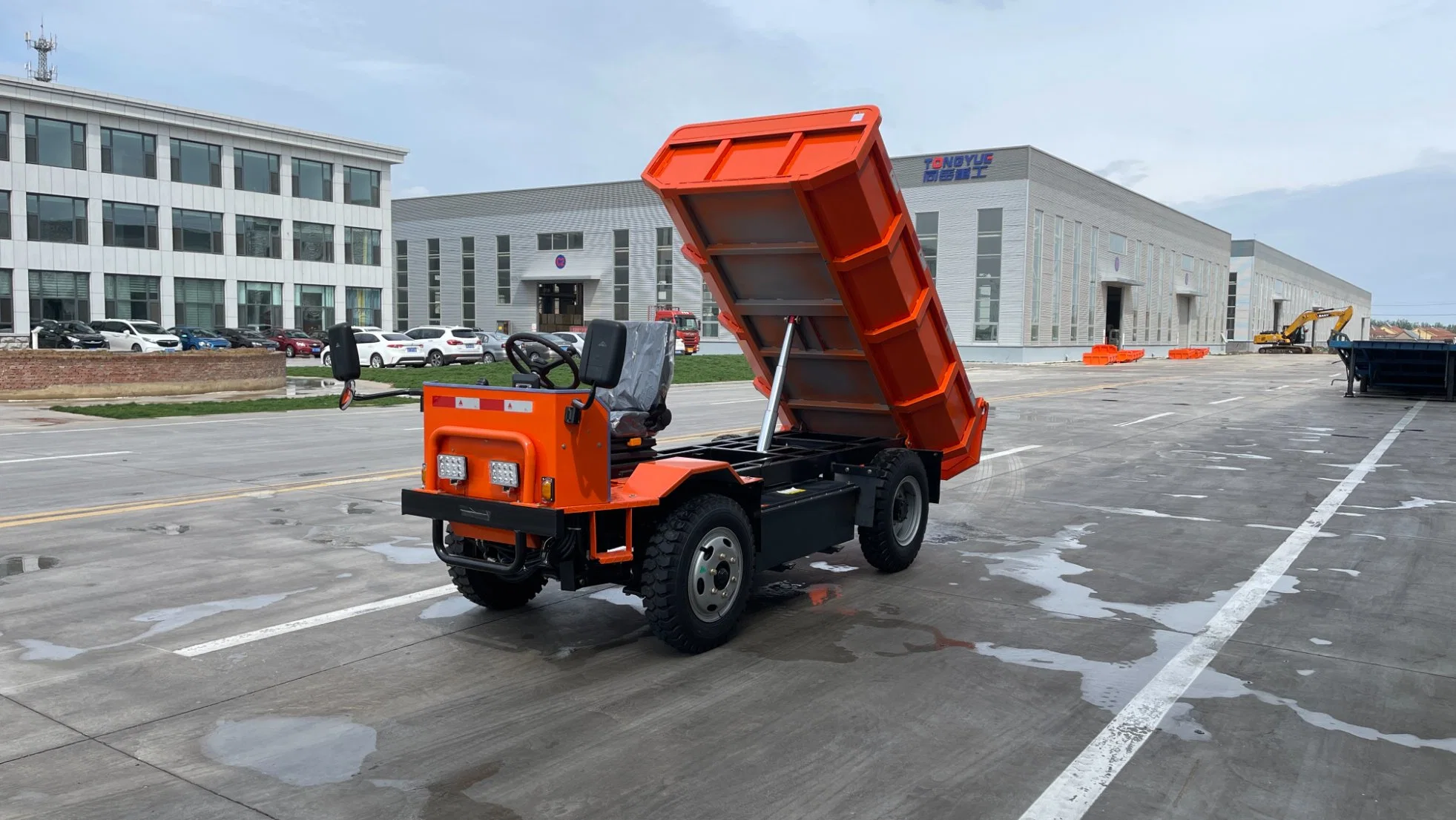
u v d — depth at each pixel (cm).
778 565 674
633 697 515
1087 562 827
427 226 8138
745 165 689
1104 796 404
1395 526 981
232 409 2278
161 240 5162
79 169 4831
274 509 1032
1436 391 3005
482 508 558
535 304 7656
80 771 425
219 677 542
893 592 731
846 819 384
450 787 411
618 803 398
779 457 746
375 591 716
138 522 962
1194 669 561
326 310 5975
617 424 657
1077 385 3662
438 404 592
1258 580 766
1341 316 9319
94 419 2064
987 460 1491
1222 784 416
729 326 846
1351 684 536
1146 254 8106
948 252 6281
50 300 4762
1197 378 4269
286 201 5731
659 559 563
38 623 636
